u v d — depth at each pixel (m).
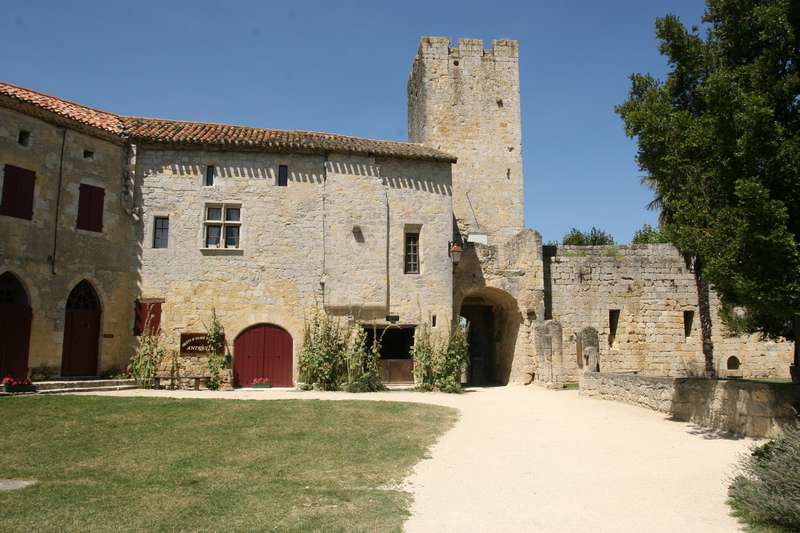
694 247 11.45
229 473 8.77
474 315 28.98
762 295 10.02
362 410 14.39
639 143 12.78
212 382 19.41
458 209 29.11
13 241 16.58
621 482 8.64
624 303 26.09
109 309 19.08
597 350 19.47
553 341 22.27
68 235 18.06
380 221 21.73
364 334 20.62
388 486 8.30
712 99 10.96
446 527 6.59
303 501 7.45
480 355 29.33
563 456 10.41
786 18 10.84
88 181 18.80
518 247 24.61
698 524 6.71
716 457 10.20
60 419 12.05
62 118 18.05
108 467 8.98
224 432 11.54
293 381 20.36
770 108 10.28
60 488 7.80
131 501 7.30
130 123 21.39
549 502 7.62
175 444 10.52
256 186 20.95
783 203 9.90
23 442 10.34
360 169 21.83
